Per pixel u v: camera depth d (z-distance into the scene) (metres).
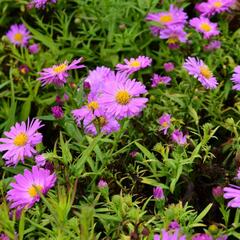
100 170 0.52
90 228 0.49
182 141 0.52
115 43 0.69
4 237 0.47
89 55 0.69
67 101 0.58
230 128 0.57
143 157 0.56
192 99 0.60
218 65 0.68
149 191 0.55
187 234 0.46
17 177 0.48
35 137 0.52
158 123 0.58
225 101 0.65
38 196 0.47
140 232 0.47
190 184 0.54
